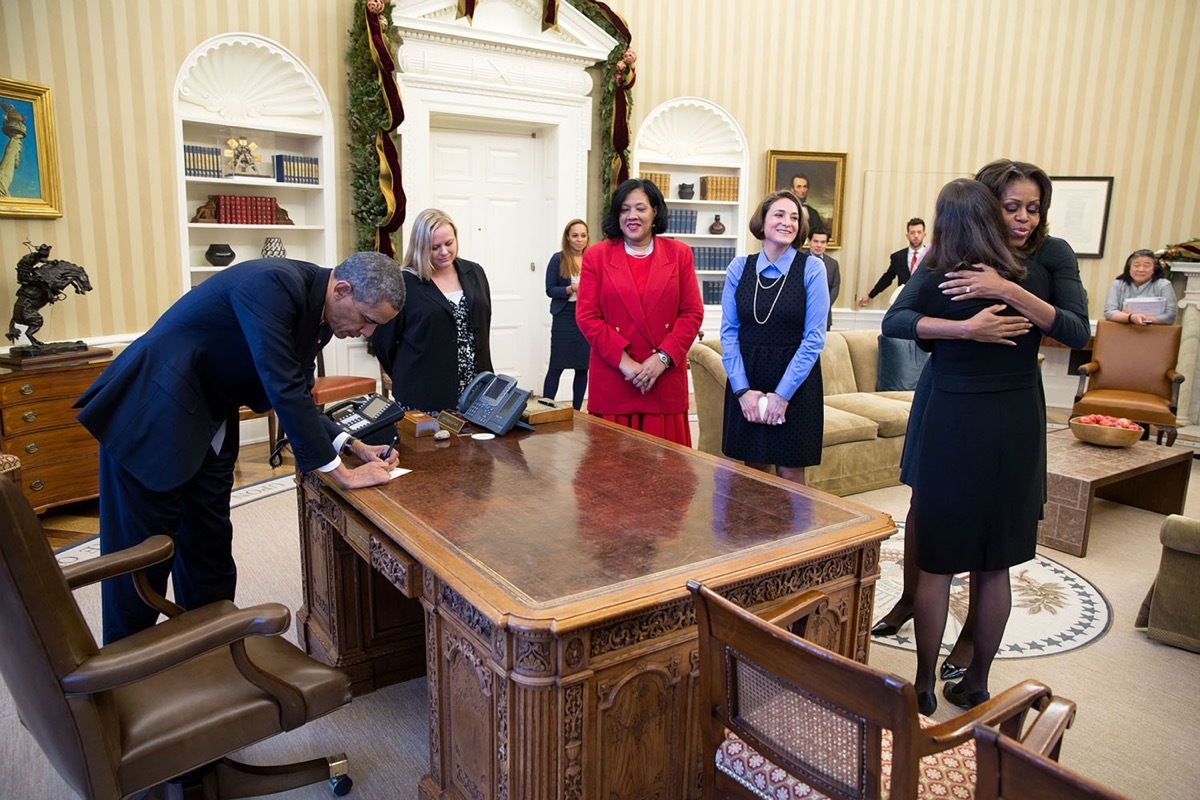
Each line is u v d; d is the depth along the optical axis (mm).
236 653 1670
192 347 2139
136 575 2006
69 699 1486
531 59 6383
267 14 5371
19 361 3980
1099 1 7293
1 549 1392
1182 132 7348
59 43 4535
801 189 7430
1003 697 1434
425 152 6125
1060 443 4527
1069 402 7484
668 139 7270
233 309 2123
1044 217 2295
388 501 2115
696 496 2199
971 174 7645
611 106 6660
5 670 1558
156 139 4996
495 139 6766
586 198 6910
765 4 7184
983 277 2168
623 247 3307
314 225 5906
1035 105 7500
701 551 1821
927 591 2465
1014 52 7438
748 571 1735
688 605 1754
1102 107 7430
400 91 5926
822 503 2168
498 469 2418
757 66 7266
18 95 4309
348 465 2406
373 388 5434
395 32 5816
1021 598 3447
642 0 6844
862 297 7824
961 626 3205
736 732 1485
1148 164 7434
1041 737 1364
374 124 5680
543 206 7000
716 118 7270
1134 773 2293
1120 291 6121
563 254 5758
